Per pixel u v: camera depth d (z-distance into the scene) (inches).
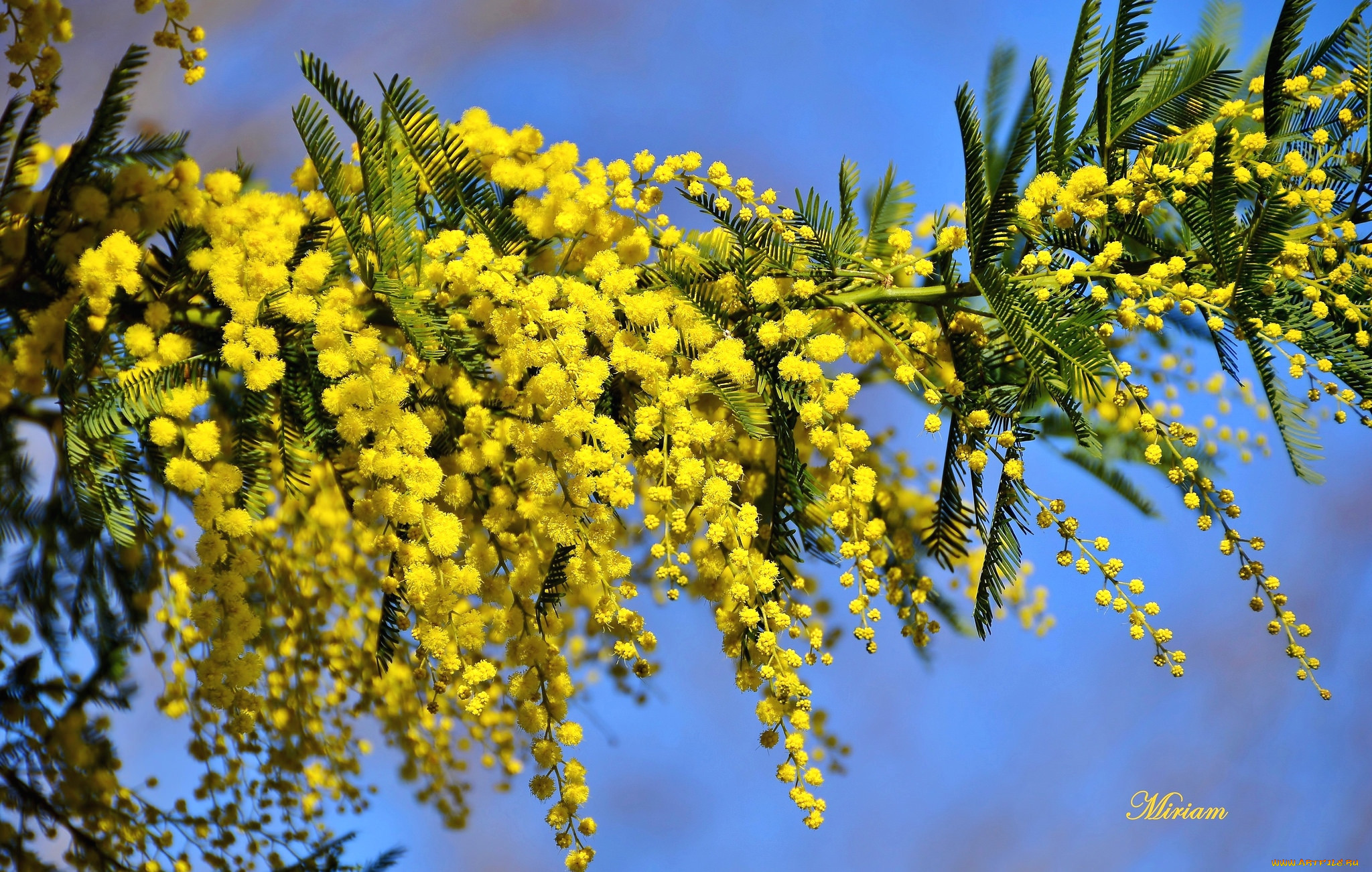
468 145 41.6
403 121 41.0
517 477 41.5
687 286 41.6
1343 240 41.3
